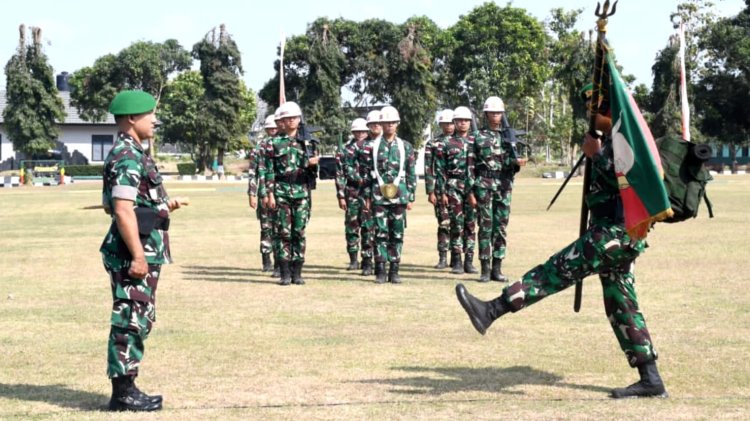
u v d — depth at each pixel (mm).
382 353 7941
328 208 29469
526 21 77625
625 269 6383
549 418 5816
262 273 13711
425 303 10766
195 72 76062
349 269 14250
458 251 13734
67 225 23578
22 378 7105
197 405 6215
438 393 6523
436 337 8656
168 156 92875
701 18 73312
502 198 12609
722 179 56094
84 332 8992
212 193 41625
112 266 5992
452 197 13625
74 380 7043
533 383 6816
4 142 80375
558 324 9219
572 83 67250
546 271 6328
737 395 6426
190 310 10297
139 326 6023
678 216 6055
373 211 12602
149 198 6031
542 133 79688
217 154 74062
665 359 7594
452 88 80250
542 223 22609
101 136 82812
